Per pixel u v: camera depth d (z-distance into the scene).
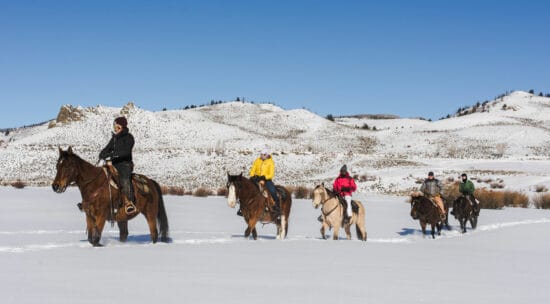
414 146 134.50
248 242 13.82
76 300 6.30
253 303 6.44
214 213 24.81
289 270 9.07
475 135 141.50
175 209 26.20
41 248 11.38
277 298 6.77
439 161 80.88
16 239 13.12
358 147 138.25
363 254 11.82
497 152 123.81
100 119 138.50
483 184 54.09
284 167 79.81
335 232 15.87
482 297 7.24
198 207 27.77
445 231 21.52
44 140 121.44
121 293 6.78
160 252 11.02
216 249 11.91
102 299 6.41
